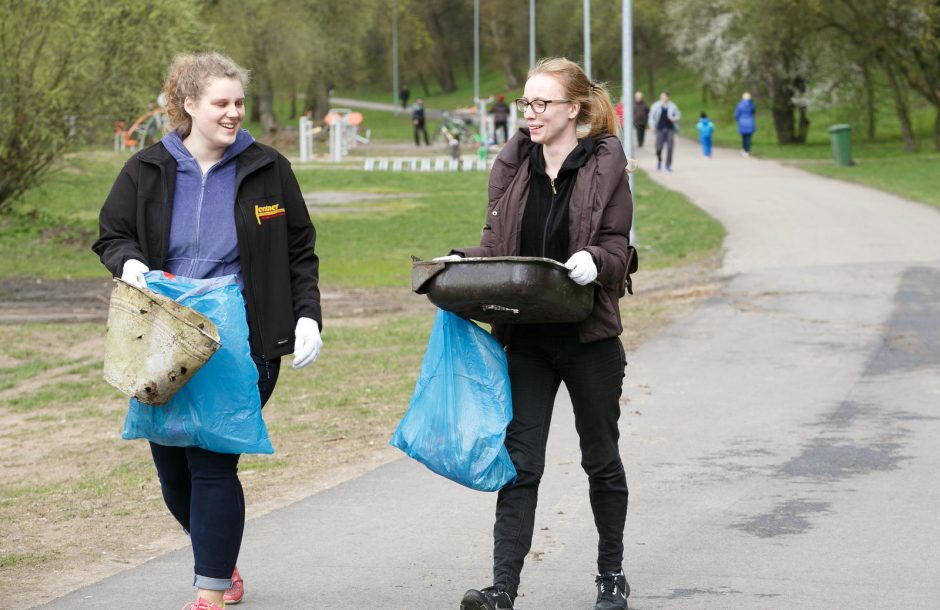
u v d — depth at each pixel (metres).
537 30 145.88
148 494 10.86
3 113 34.69
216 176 6.72
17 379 17.91
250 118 119.81
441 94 174.88
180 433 6.36
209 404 6.36
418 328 21.47
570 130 6.76
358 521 9.27
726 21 77.19
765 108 79.50
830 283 24.31
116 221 6.70
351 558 8.28
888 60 65.38
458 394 6.61
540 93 6.67
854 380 15.00
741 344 17.92
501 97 77.69
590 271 6.35
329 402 14.98
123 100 36.72
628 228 6.75
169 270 6.69
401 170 65.19
